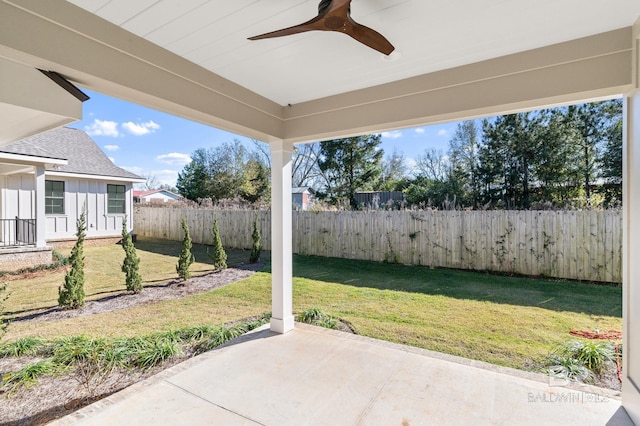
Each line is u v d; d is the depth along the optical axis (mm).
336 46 2342
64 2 1815
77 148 10867
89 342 3623
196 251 9492
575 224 5211
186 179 16406
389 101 3023
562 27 2115
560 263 5336
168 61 2398
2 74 1701
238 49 2385
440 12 1941
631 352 2176
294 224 8422
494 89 2541
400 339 3752
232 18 1994
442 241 6484
